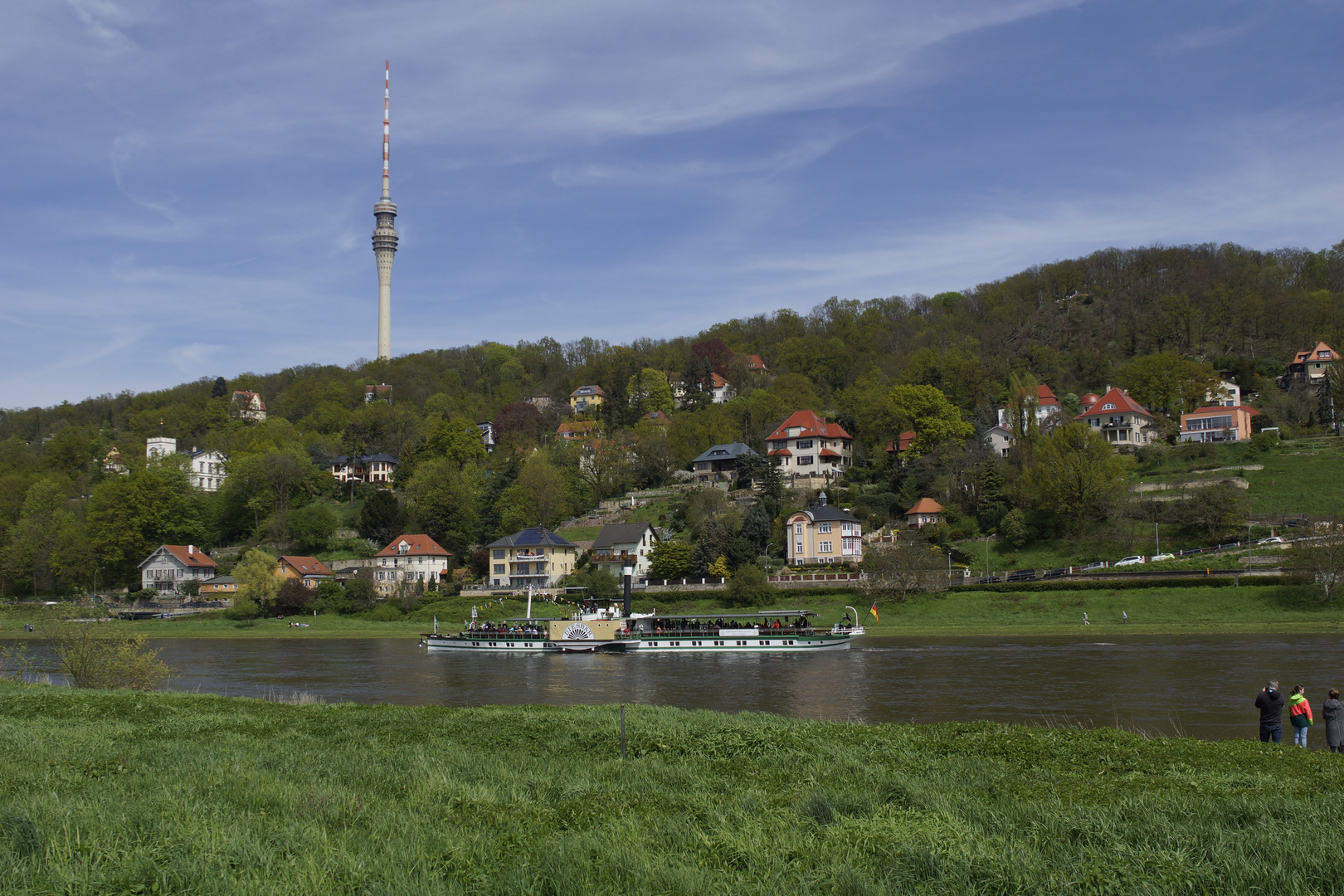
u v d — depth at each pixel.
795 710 53.59
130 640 57.03
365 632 127.94
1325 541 101.94
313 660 92.56
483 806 20.09
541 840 16.86
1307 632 88.12
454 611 135.75
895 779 23.11
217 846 15.77
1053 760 26.95
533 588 145.25
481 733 32.66
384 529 177.62
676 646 99.69
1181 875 14.66
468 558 170.00
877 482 181.62
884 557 122.69
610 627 101.81
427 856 15.75
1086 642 88.38
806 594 124.88
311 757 26.83
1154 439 179.50
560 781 23.52
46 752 27.62
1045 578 117.44
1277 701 31.70
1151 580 109.38
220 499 195.50
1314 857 15.23
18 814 17.33
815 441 192.38
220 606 150.38
